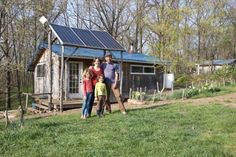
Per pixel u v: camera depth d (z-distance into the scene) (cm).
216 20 3194
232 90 2302
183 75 3183
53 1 3650
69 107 1814
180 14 2989
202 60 3438
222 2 3219
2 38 2633
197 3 3044
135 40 4581
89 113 1204
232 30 4450
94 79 1214
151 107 1470
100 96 1202
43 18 1892
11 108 2309
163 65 2905
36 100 2092
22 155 692
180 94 2020
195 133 881
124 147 734
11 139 802
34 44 3353
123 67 2620
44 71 2312
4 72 1983
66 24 4181
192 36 3177
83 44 1791
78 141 785
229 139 813
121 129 915
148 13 4103
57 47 2270
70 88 2166
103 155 677
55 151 708
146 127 941
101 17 4488
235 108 1369
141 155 680
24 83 3503
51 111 1738
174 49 2986
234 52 5519
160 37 3030
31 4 2930
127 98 2183
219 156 661
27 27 3180
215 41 3603
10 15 2658
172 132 877
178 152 698
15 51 3133
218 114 1202
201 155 666
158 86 2845
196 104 1537
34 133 848
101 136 831
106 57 1259
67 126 972
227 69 3256
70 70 2172
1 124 1036
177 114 1208
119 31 4600
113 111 1321
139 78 2755
